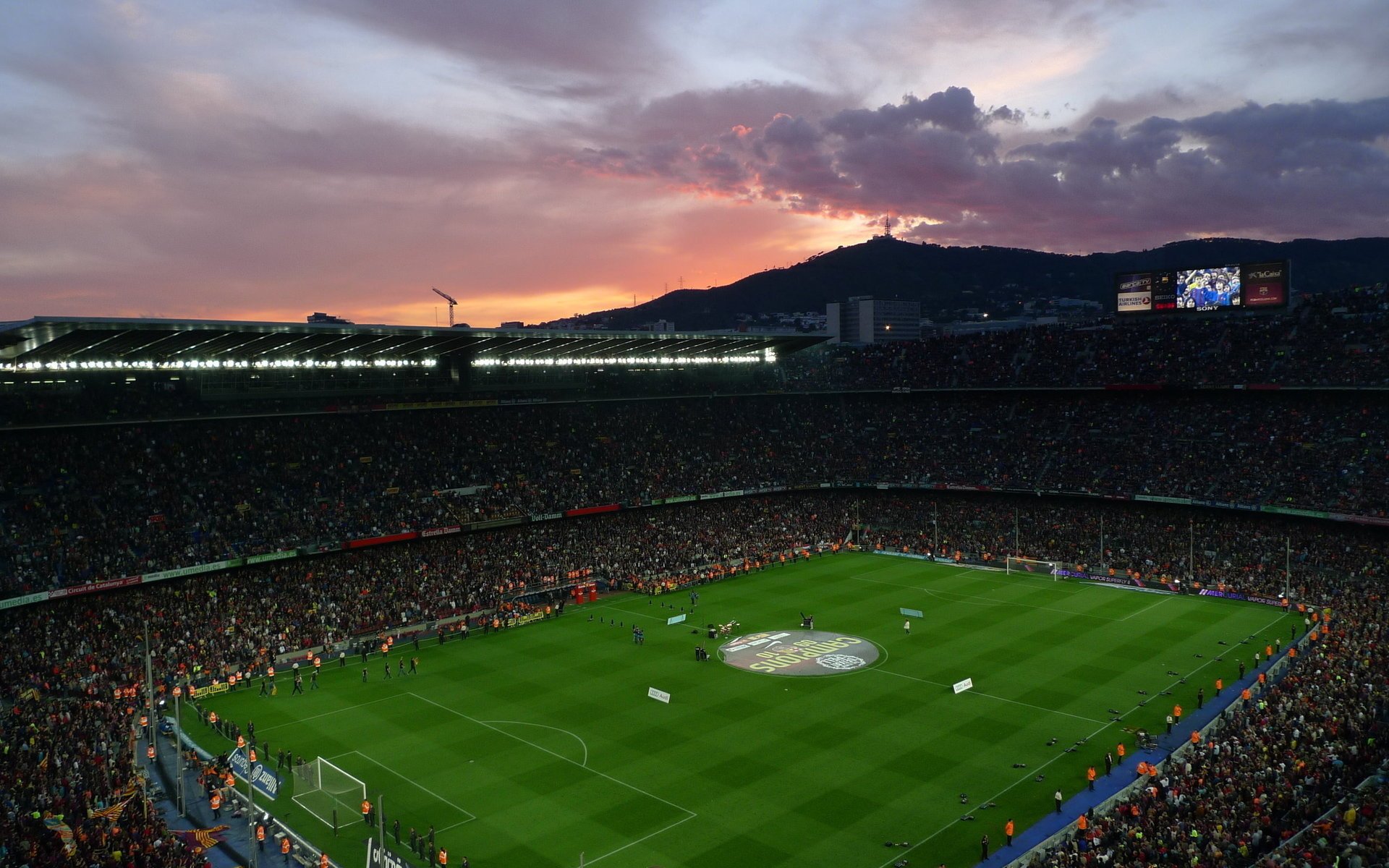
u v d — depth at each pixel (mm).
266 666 72562
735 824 46344
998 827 45375
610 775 52375
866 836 44750
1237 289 120688
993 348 141625
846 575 104375
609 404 130000
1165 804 41625
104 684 65750
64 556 76750
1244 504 100125
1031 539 111375
